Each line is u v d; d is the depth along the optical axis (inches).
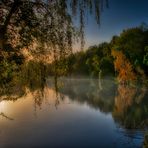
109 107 1583.4
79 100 1962.4
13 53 248.8
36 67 273.4
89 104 1732.3
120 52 3526.1
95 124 1091.9
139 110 1434.5
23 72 274.8
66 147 792.9
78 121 1151.6
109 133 933.2
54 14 257.3
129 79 3380.9
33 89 276.4
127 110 1445.6
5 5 233.9
